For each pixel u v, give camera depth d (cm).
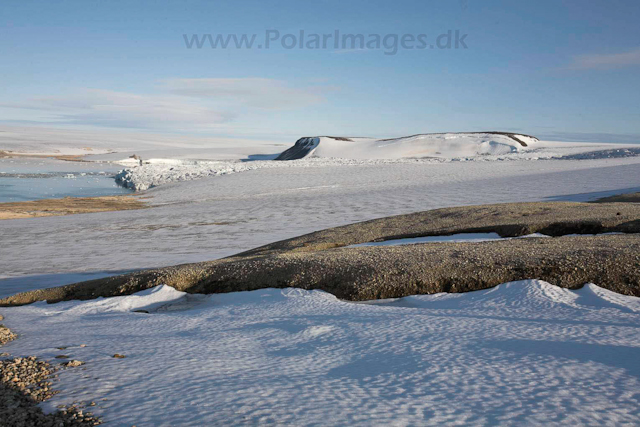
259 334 734
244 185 6341
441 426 379
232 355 610
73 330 837
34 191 6425
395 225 2217
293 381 494
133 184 7106
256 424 390
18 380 520
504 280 1095
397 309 906
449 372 504
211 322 868
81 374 538
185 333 773
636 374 480
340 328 739
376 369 529
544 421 382
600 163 7800
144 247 2595
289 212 4006
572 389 445
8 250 2562
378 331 704
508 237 1753
